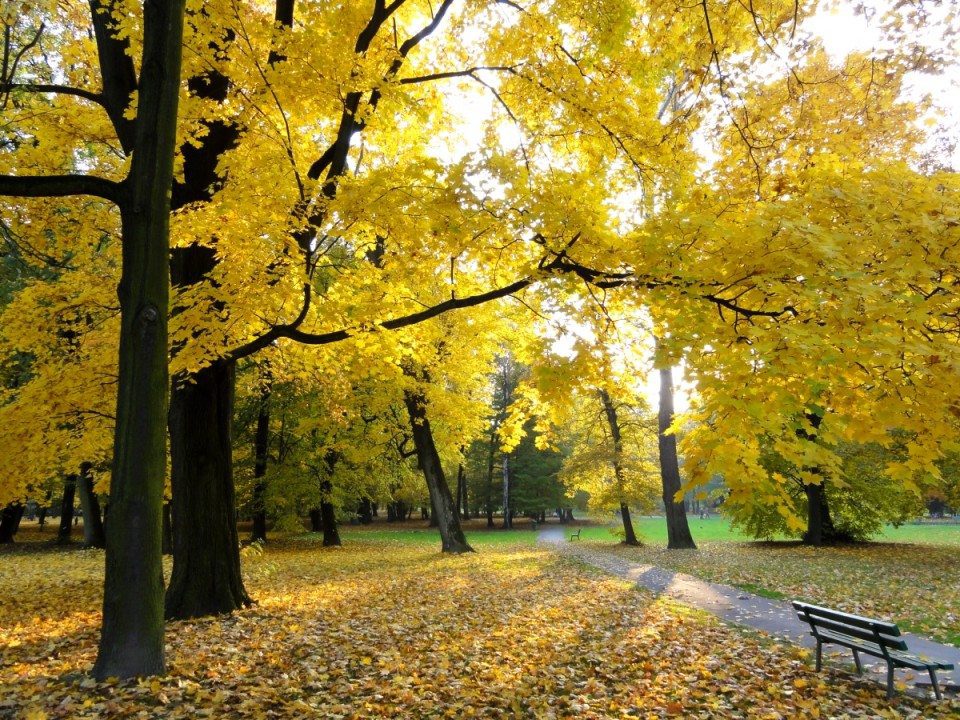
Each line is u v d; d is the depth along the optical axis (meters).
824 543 21.73
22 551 20.39
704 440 3.88
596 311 6.46
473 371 16.89
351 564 15.84
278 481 22.42
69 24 8.79
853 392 3.99
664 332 5.68
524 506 45.59
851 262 3.78
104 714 4.21
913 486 3.68
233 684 5.02
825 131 6.00
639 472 24.94
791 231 3.73
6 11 6.38
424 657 6.22
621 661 6.25
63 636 6.90
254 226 6.12
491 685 5.40
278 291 6.43
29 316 9.56
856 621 5.30
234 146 8.45
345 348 8.91
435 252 6.71
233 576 8.31
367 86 6.16
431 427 20.75
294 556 18.59
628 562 16.38
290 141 6.41
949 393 3.41
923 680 5.45
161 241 5.17
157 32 5.18
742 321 4.42
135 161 5.15
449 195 5.68
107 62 8.06
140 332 5.03
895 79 5.74
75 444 10.59
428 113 8.34
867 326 3.43
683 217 4.30
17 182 4.83
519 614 8.65
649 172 7.07
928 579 11.95
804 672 5.80
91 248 10.41
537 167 7.17
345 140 7.58
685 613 8.82
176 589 7.93
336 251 12.71
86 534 21.70
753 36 6.43
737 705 5.00
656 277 4.50
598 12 6.68
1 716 4.14
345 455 21.91
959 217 3.57
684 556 18.08
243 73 6.24
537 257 6.46
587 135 7.46
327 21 6.69
